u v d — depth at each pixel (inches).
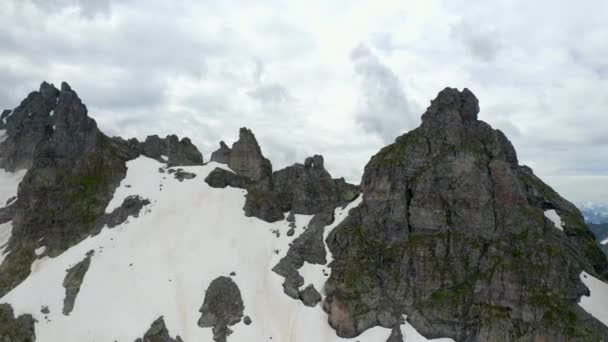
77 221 6702.8
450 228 5521.7
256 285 5585.6
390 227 5703.7
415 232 5639.8
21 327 5172.2
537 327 4601.4
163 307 5196.9
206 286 5487.2
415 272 5315.0
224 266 5748.0
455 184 5649.6
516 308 4781.0
